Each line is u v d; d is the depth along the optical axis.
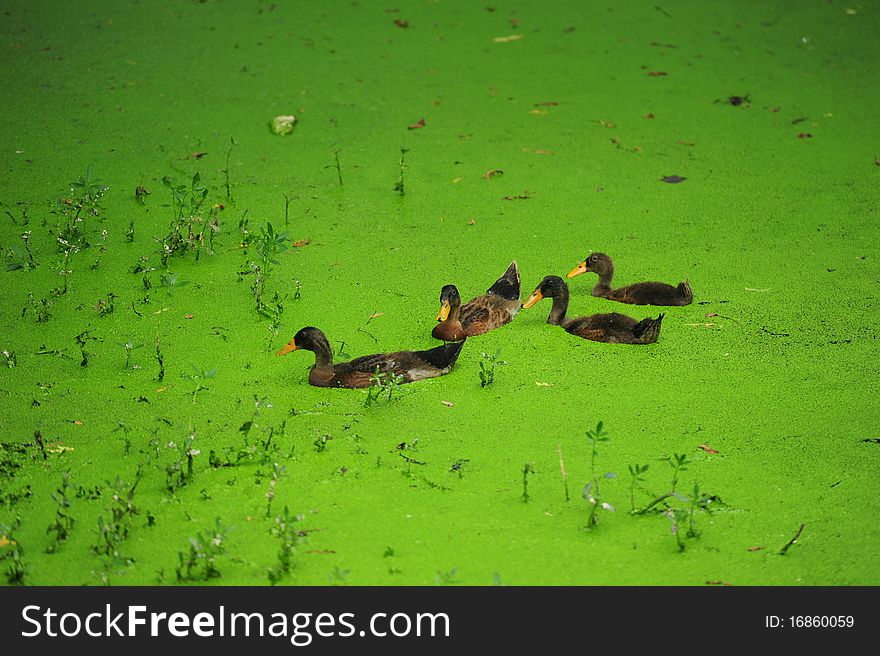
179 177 18.03
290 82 21.53
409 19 24.78
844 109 21.08
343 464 11.20
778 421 12.15
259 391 12.66
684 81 22.17
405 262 15.91
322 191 17.84
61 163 18.27
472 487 10.85
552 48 23.53
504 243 16.50
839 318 14.46
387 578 9.58
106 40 23.02
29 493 10.66
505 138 19.73
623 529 10.23
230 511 10.43
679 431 11.95
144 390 12.63
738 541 10.10
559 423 12.07
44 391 12.58
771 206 17.67
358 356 13.52
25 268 15.38
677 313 14.68
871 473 11.16
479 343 13.99
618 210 17.53
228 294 14.92
